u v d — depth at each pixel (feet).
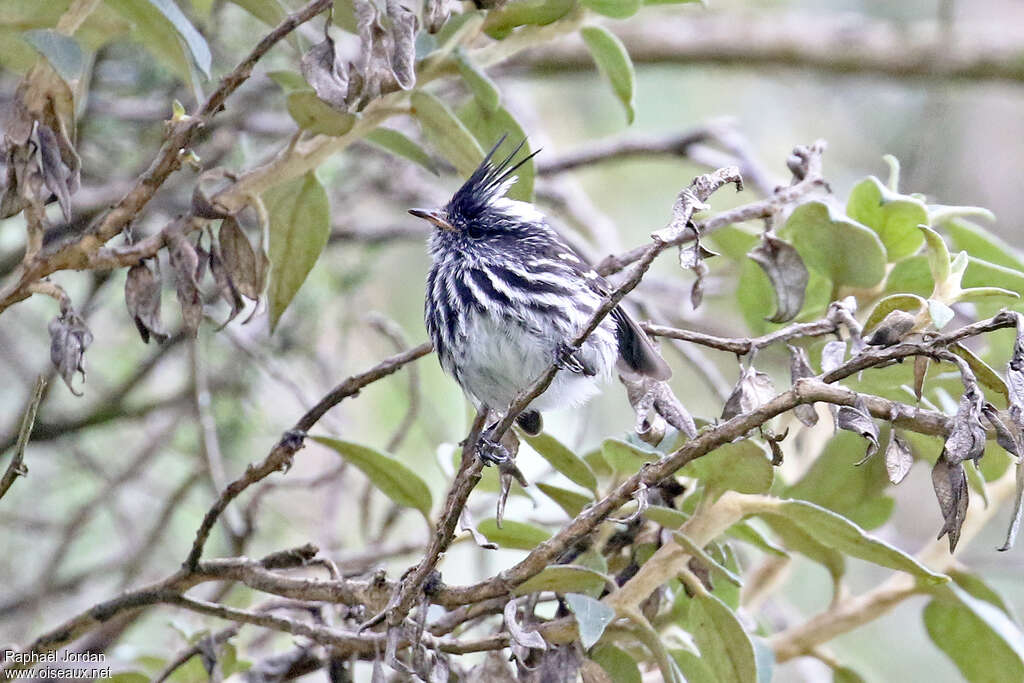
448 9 24.71
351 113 24.95
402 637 23.95
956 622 29.22
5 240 48.49
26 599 41.14
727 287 51.44
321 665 28.32
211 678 26.66
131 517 47.21
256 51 23.47
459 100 45.24
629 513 26.58
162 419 49.01
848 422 21.16
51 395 47.96
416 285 57.62
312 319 49.78
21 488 48.11
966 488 21.34
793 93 64.90
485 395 33.01
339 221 48.75
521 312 32.04
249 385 47.83
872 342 23.44
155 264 26.05
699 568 26.30
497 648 24.34
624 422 54.49
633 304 42.24
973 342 38.47
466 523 24.40
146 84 44.98
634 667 25.79
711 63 58.80
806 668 43.70
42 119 24.29
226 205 26.68
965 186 62.75
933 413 21.88
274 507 47.06
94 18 26.94
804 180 28.68
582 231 53.88
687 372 56.24
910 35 58.90
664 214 61.87
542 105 64.85
